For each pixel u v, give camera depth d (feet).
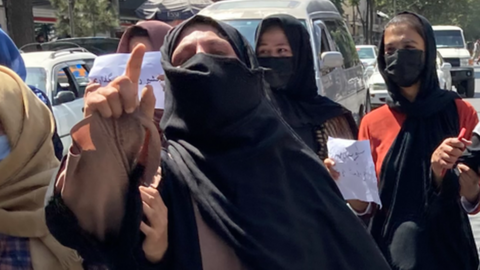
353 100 27.17
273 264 5.00
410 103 9.14
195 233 4.94
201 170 5.21
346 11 147.74
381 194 9.15
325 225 5.78
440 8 134.31
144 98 4.25
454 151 8.14
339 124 9.96
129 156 4.27
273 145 5.40
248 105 5.34
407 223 8.78
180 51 5.53
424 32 9.14
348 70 26.63
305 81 9.70
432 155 8.52
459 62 60.18
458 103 9.21
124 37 10.74
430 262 8.64
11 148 7.17
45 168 7.52
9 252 7.31
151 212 4.69
